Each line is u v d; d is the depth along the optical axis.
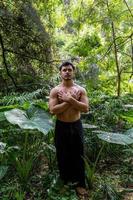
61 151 3.90
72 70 3.82
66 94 3.74
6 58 8.63
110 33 9.56
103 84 9.88
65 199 3.75
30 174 4.37
